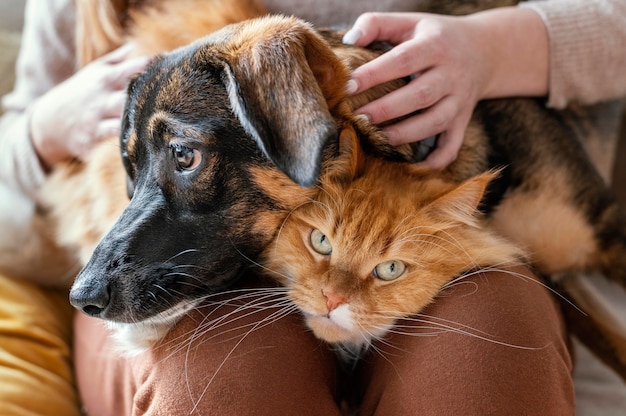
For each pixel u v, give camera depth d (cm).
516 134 114
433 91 97
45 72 149
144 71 99
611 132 141
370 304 93
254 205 91
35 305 134
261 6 121
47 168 134
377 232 91
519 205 111
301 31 84
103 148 118
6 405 110
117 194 114
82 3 132
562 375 88
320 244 94
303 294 94
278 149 78
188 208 90
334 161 91
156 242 90
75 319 133
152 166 92
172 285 90
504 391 82
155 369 92
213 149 87
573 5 118
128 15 133
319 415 88
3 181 140
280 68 80
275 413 85
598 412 122
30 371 120
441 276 95
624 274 119
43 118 129
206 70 88
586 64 117
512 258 99
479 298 91
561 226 112
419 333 91
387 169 95
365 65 94
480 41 109
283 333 93
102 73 125
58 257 141
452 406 82
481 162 108
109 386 108
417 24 106
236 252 93
